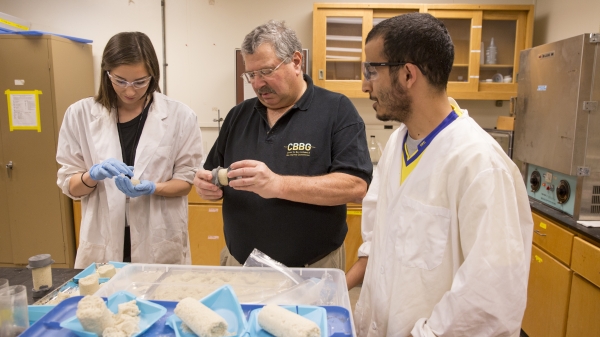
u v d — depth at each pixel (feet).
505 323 2.59
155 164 5.29
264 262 3.89
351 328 2.69
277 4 10.62
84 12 10.57
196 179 4.33
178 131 5.50
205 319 2.53
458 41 9.78
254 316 2.77
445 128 2.99
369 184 4.43
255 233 4.45
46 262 3.75
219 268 3.76
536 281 7.04
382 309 3.23
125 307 2.81
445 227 2.90
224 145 5.15
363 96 9.80
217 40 10.74
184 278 3.60
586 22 8.50
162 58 10.78
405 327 3.01
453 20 9.70
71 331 2.59
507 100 10.61
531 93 7.28
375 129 11.01
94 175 4.73
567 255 6.18
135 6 10.57
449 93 9.77
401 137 3.53
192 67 10.84
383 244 3.36
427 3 10.34
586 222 6.07
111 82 5.01
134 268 3.77
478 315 2.57
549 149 6.67
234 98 10.96
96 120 5.21
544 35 10.18
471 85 9.72
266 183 3.80
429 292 2.96
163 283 3.50
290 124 4.50
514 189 2.73
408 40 2.80
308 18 10.66
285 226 4.35
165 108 5.43
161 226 5.37
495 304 2.55
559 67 6.36
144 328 2.63
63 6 10.55
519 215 2.96
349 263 9.42
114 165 4.75
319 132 4.42
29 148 9.26
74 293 3.59
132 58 4.62
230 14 10.64
